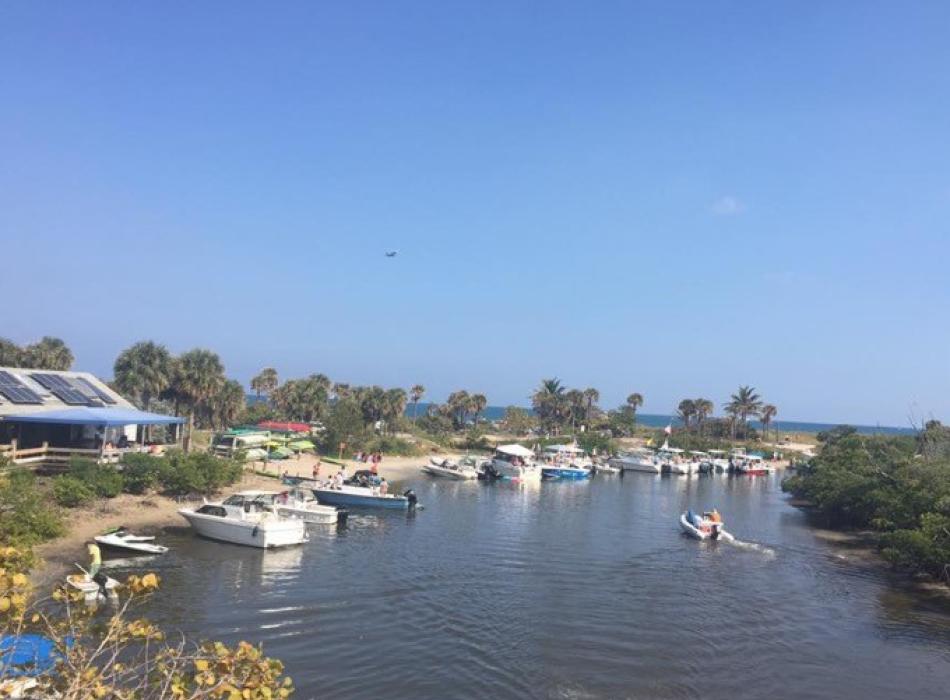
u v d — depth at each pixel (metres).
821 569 34.56
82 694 7.52
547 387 132.12
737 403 148.75
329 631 21.84
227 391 85.62
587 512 51.47
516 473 74.25
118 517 35.56
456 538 38.25
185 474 40.81
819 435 122.62
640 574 31.55
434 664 19.66
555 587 28.50
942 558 30.92
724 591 29.20
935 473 40.75
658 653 21.48
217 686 7.52
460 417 130.25
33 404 42.56
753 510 58.44
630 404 151.12
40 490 34.03
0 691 7.80
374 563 31.08
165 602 23.72
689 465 94.62
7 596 7.55
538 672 19.48
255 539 32.59
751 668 20.69
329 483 49.12
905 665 21.50
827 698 18.88
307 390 100.44
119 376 70.19
